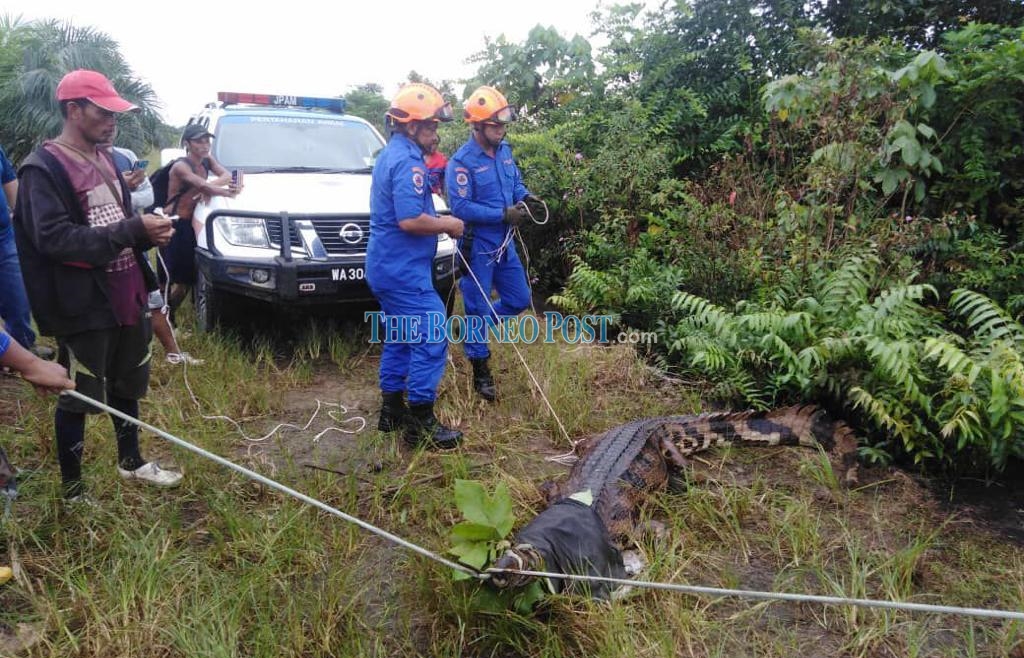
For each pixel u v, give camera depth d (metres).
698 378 5.66
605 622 2.79
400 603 3.05
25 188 3.04
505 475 4.01
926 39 7.67
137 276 3.49
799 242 5.75
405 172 4.15
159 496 3.73
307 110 7.71
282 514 3.50
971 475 4.32
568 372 5.53
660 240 7.00
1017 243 6.02
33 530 3.28
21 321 5.08
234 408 4.87
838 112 5.87
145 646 2.72
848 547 3.44
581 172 7.54
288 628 2.81
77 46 11.49
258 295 5.46
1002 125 6.15
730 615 3.06
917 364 4.39
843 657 2.87
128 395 3.66
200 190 5.81
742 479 4.24
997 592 3.27
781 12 8.11
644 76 8.56
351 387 5.44
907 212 6.54
